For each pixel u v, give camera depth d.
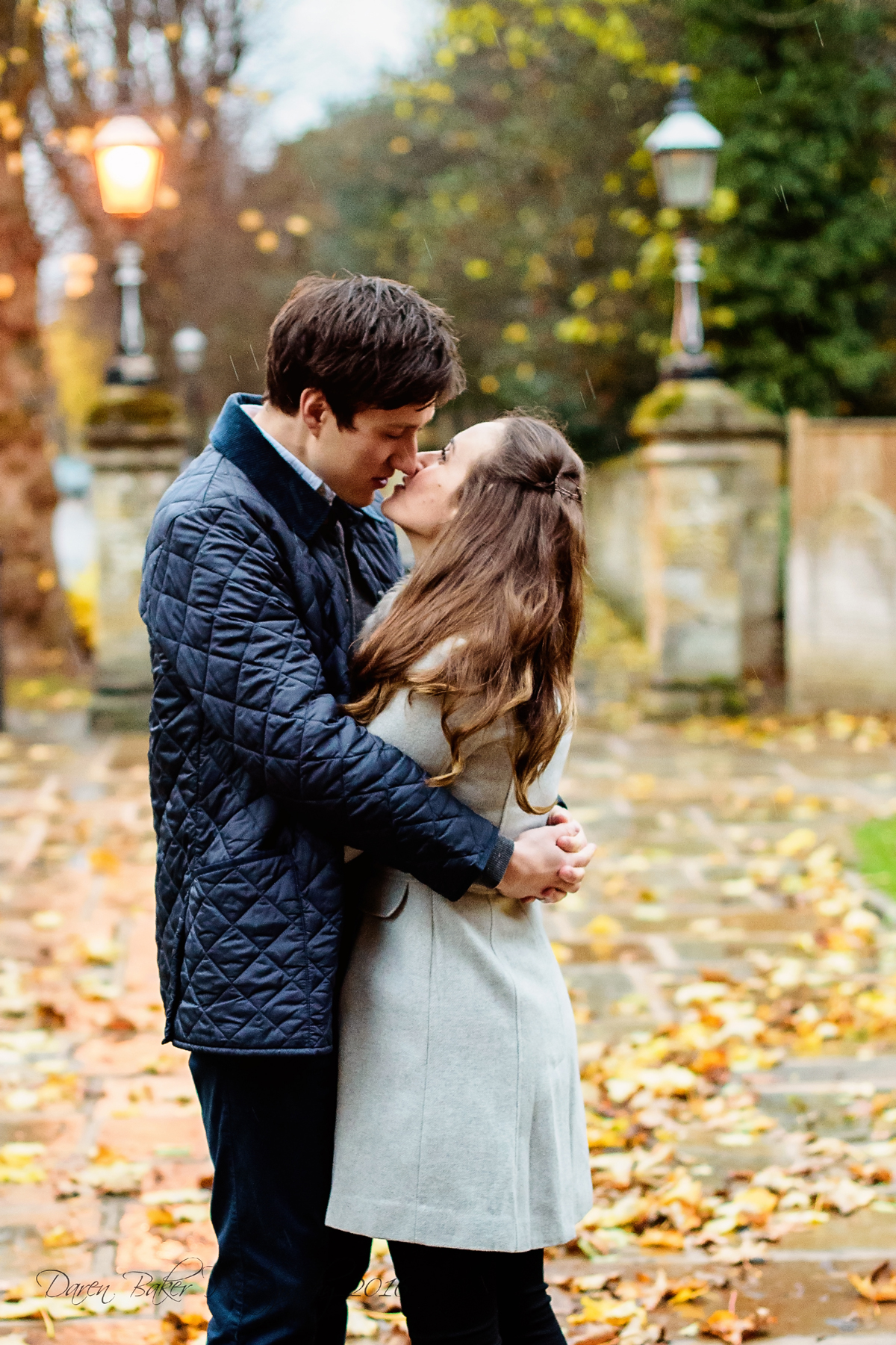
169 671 1.87
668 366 8.91
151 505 8.65
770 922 4.98
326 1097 1.90
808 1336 2.55
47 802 6.75
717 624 8.83
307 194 24.20
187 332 15.00
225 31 14.28
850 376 12.19
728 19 12.16
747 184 11.89
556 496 1.90
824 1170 3.17
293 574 1.89
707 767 7.52
